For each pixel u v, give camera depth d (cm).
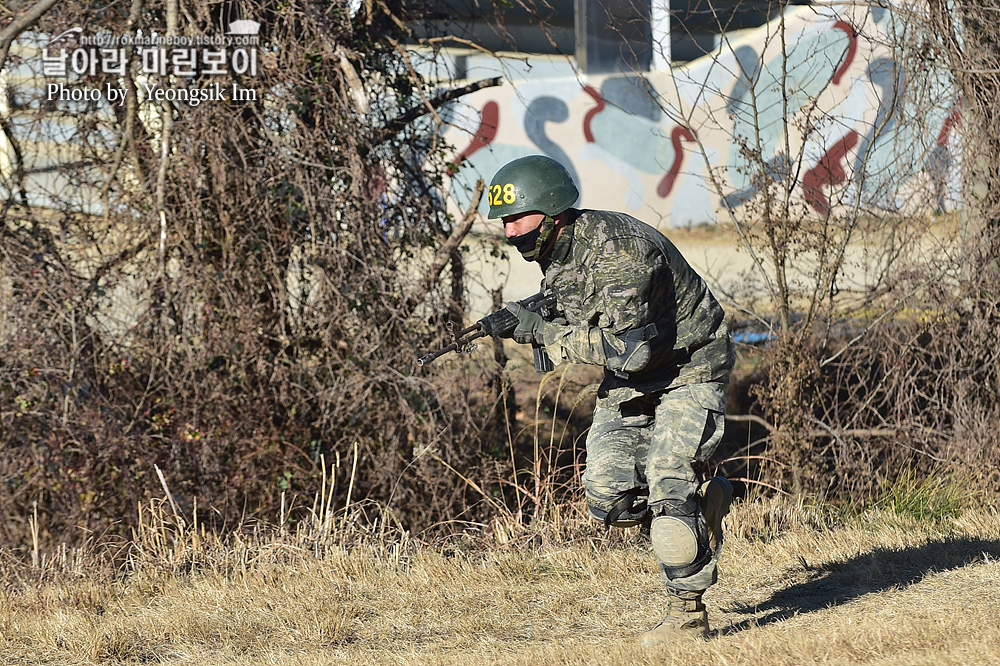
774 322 2823
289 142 2512
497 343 2791
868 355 2864
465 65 3403
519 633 1800
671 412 1520
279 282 2478
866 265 2858
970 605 1702
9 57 2517
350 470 2670
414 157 2828
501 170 1483
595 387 2727
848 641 1420
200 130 2441
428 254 2747
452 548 2438
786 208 2725
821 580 2000
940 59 2712
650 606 1902
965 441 2775
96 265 2464
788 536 2317
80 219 2491
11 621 1920
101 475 2477
